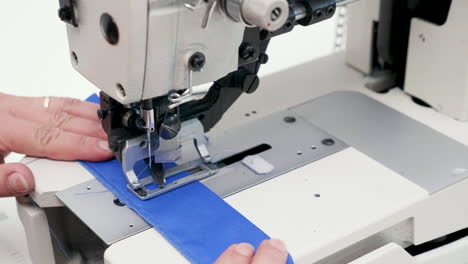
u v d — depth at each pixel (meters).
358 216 1.36
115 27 1.18
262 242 1.24
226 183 1.47
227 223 1.33
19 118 1.64
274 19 1.13
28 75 2.39
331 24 2.76
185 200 1.40
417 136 1.66
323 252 1.29
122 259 1.25
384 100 1.85
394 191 1.45
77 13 1.27
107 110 1.38
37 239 1.53
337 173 1.50
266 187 1.46
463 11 1.64
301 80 1.96
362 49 1.96
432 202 1.46
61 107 1.68
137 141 1.40
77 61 1.35
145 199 1.40
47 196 1.46
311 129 1.69
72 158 1.55
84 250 1.62
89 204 1.41
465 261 1.63
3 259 1.63
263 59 1.46
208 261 1.23
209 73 1.29
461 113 1.73
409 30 1.85
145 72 1.21
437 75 1.76
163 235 1.30
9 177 1.46
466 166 1.54
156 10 1.16
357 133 1.67
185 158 1.49
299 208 1.39
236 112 1.79
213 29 1.24
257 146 1.63
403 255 1.38
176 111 1.38
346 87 1.92
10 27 2.52
